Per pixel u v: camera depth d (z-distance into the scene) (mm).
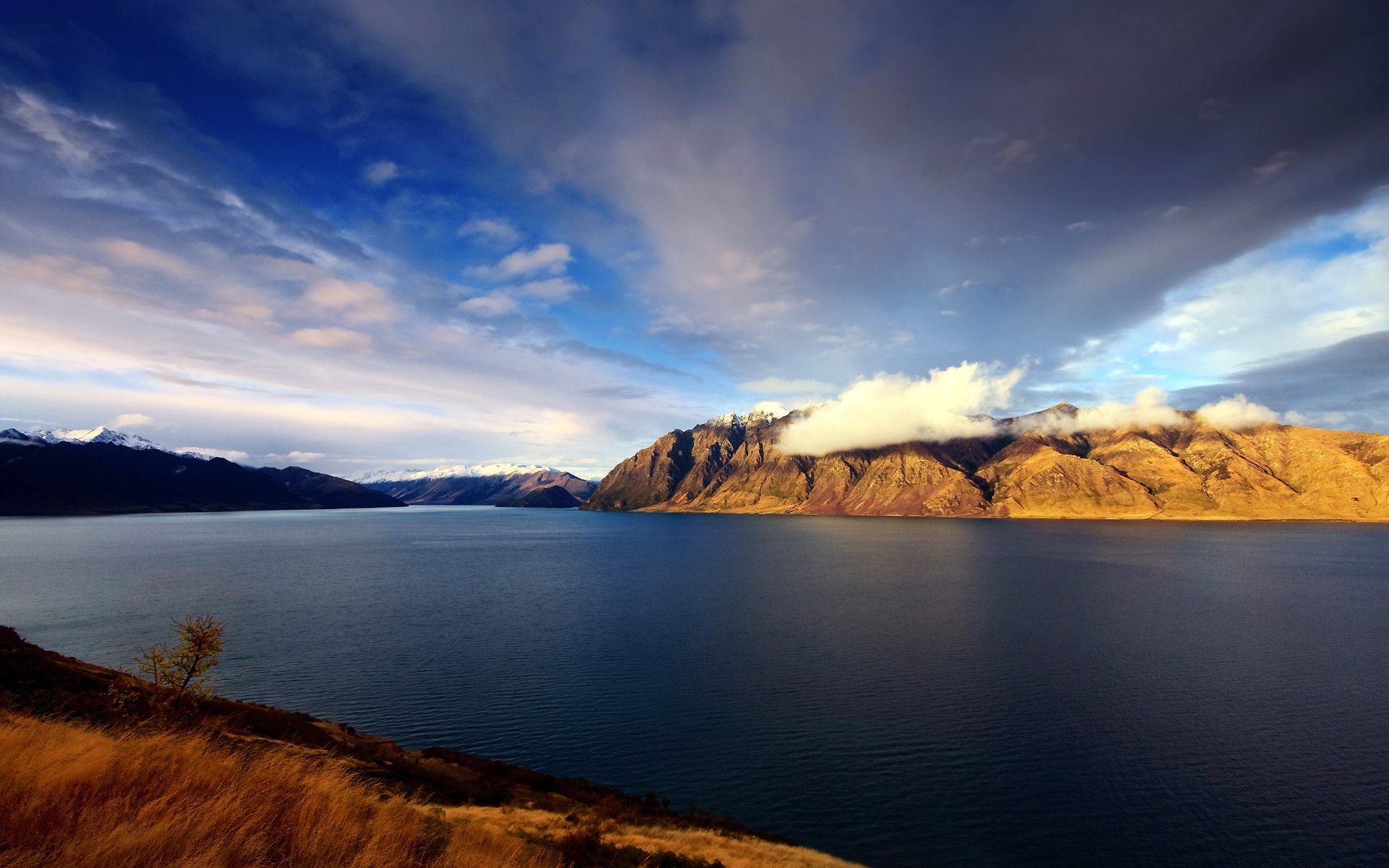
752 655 79812
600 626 97125
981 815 42906
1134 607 113250
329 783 14766
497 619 102125
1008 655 79500
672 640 87562
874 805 44031
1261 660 77375
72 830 10125
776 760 50688
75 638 83875
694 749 52531
